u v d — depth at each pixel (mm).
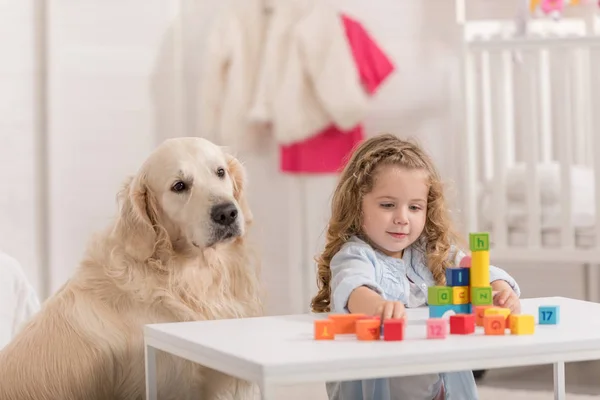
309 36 4391
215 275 2174
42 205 4277
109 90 4438
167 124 4613
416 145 2131
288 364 1389
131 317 2061
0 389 2035
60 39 4305
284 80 4418
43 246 4277
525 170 3697
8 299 2570
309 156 4473
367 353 1456
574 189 3740
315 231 4660
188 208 2105
